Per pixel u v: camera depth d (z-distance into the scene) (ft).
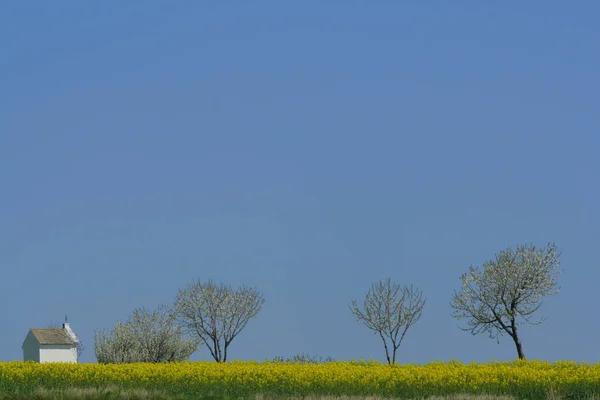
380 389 129.39
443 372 136.26
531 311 190.29
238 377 139.54
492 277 191.93
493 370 140.15
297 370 147.74
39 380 146.72
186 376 144.25
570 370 142.41
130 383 144.05
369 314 205.16
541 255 192.44
